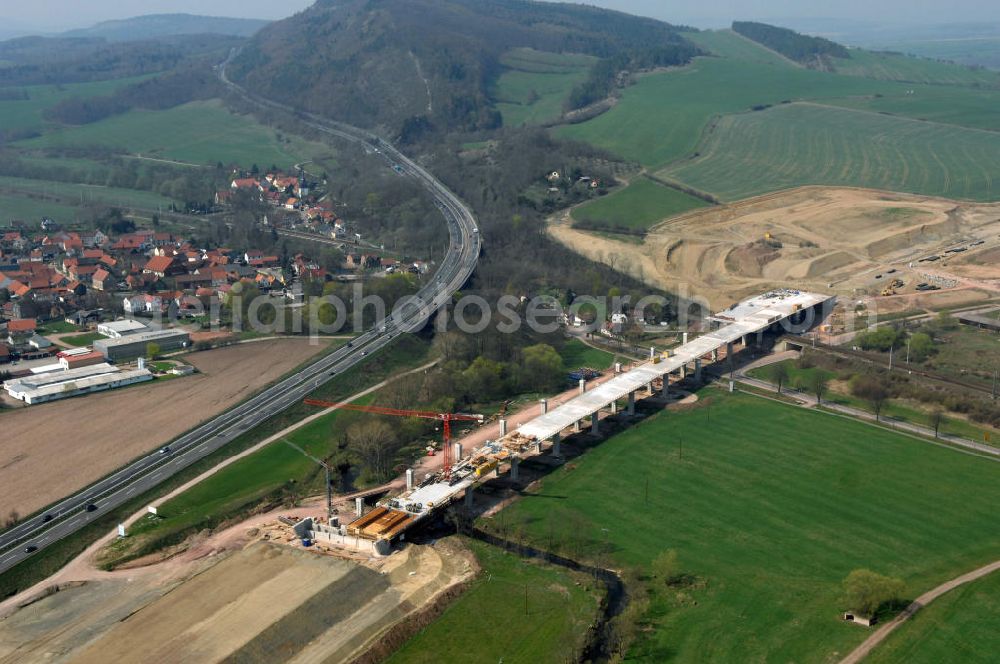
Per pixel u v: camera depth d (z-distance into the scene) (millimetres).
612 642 188375
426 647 188625
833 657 181625
